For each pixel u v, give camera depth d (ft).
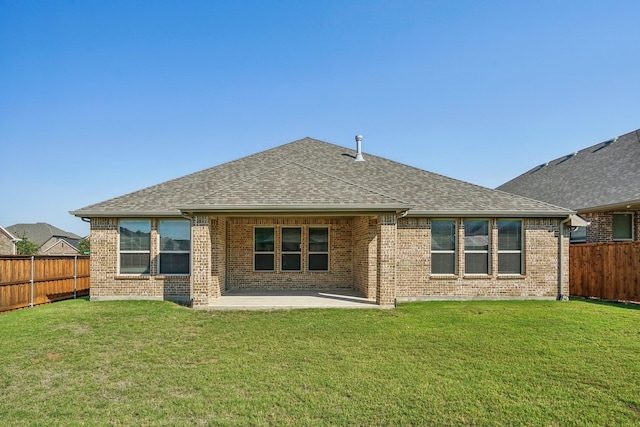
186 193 49.85
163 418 15.69
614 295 44.29
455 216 45.60
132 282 46.09
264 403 17.01
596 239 57.82
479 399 17.42
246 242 53.72
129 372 21.03
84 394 18.12
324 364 22.15
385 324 32.04
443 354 23.94
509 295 46.01
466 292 45.88
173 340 27.45
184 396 17.84
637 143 65.46
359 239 50.72
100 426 15.05
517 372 20.79
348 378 19.93
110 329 30.63
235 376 20.30
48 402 17.25
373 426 15.03
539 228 46.55
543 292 46.14
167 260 46.57
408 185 52.70
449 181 54.70
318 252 54.29
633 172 58.65
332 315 35.63
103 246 46.16
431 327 30.89
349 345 26.03
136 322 33.06
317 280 53.88
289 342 26.84
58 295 47.65
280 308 38.83
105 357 23.65
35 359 23.30
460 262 45.98
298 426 14.99
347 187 42.63
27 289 42.19
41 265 44.68
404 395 17.81
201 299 39.63
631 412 16.22
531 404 16.92
